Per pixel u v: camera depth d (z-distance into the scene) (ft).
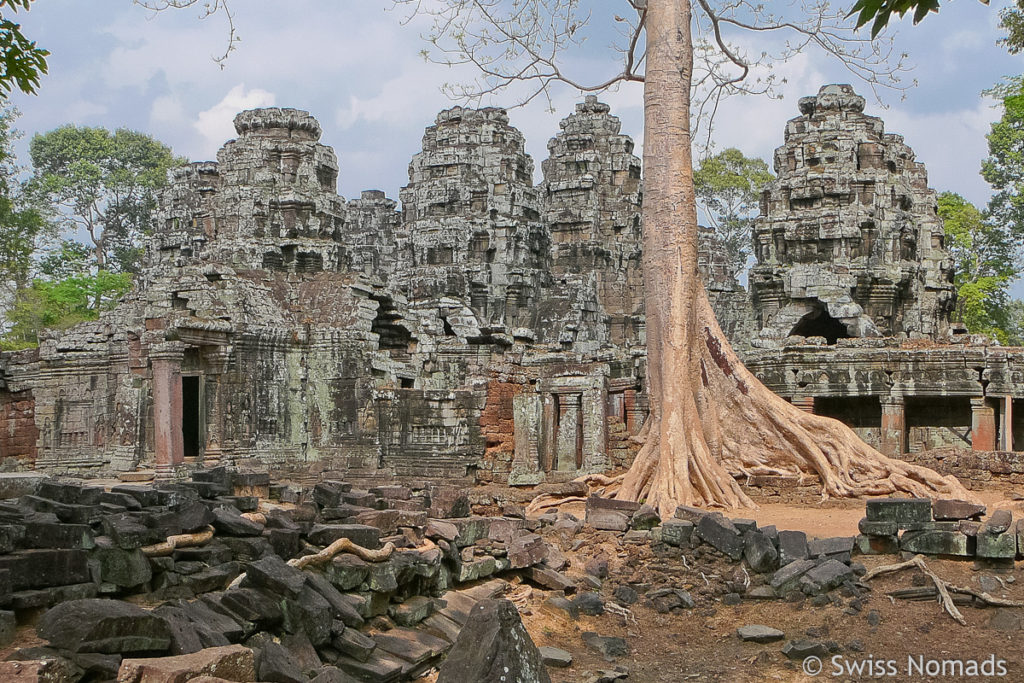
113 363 131.23
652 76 81.71
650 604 52.65
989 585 50.55
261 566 37.65
